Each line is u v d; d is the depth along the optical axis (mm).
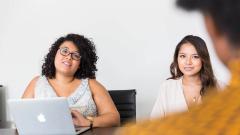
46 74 2477
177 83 2295
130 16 3441
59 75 2430
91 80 2480
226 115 263
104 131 1931
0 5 3705
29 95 2420
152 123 290
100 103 2385
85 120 2088
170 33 3346
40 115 1774
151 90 3438
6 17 3670
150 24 3400
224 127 258
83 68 2500
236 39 260
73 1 3555
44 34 3619
